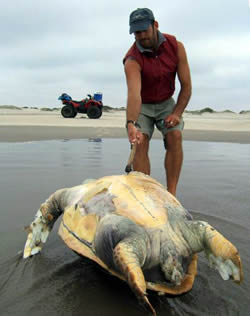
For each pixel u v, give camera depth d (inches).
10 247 129.0
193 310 91.5
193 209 176.2
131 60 175.3
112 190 109.5
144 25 164.4
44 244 133.4
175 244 92.1
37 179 235.0
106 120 892.6
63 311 91.3
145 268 89.7
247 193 209.2
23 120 829.8
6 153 348.2
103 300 95.7
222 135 588.4
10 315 89.8
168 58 177.6
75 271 111.3
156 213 97.7
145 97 188.5
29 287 102.3
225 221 157.5
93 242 100.5
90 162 301.3
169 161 186.2
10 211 167.2
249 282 105.0
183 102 179.2
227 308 92.6
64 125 698.2
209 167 294.7
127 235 90.0
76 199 120.5
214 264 90.6
